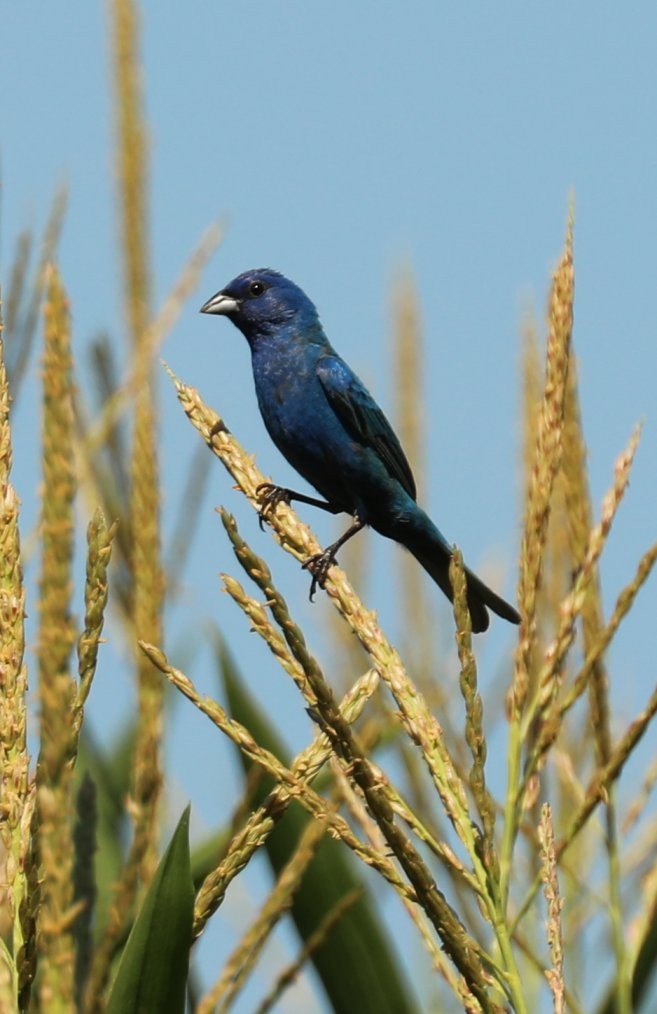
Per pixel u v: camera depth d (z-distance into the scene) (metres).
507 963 5.22
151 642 6.97
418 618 7.73
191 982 6.91
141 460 7.09
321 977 8.13
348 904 6.69
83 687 4.71
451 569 5.34
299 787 5.52
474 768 5.32
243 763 8.38
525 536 5.52
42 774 4.06
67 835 4.06
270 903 6.12
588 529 6.71
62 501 3.88
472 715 5.31
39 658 3.94
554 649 5.45
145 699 6.88
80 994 6.19
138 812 6.65
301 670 5.36
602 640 5.46
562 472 6.74
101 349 7.72
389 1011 8.07
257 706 8.50
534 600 5.49
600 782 5.56
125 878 5.84
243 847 5.71
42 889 4.78
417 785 7.18
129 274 7.86
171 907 5.61
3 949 4.78
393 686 5.70
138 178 8.05
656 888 6.59
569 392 6.74
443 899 5.22
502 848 5.35
